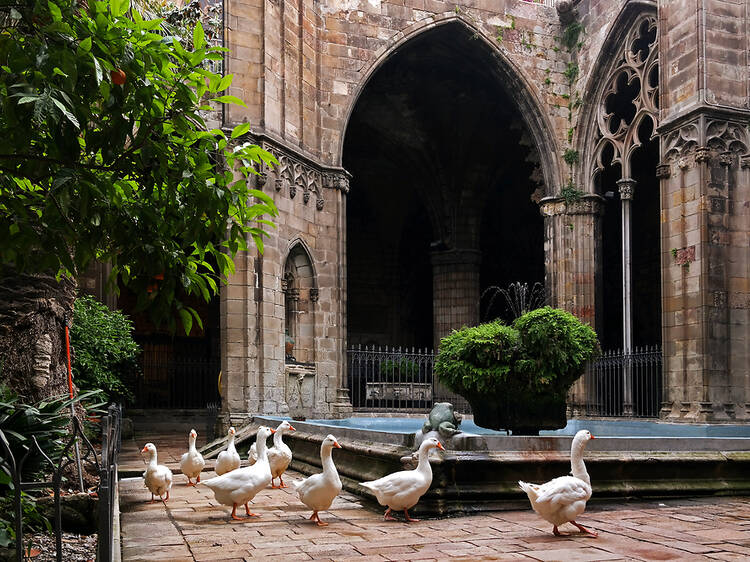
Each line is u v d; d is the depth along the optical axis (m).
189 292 5.44
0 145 4.40
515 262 36.66
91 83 4.39
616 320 33.75
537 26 25.89
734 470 9.70
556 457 8.84
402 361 30.05
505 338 10.96
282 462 11.16
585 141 25.44
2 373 8.21
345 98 23.48
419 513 8.27
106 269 19.73
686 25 19.97
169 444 19.12
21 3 4.61
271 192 20.25
